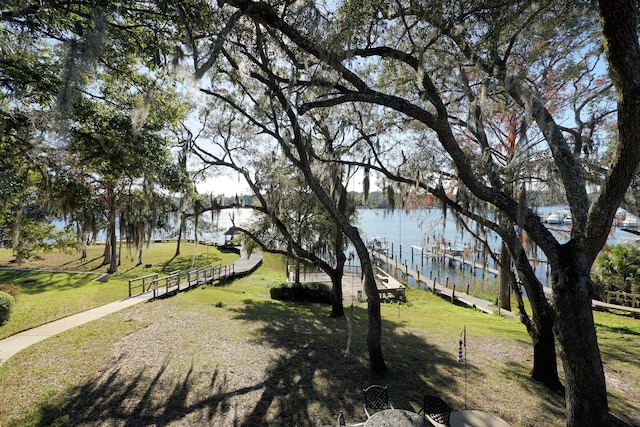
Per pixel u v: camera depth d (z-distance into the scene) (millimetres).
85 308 12055
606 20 3779
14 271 19484
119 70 7434
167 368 7047
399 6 5844
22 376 6492
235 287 20344
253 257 32188
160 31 6148
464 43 6461
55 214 8883
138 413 5406
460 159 5484
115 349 8008
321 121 10461
